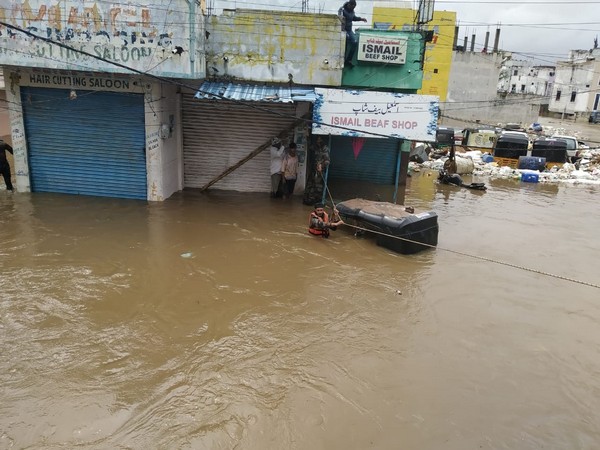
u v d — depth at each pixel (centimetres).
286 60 1348
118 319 743
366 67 1471
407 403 597
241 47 1338
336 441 528
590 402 623
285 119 1423
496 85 4350
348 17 1412
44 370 613
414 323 796
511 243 1251
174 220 1200
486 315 841
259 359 666
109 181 1354
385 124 1301
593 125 5506
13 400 558
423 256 1098
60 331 700
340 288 902
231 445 513
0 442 498
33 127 1322
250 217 1264
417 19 1512
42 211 1213
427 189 1906
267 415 560
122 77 1250
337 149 1698
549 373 680
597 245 1281
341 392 609
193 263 961
